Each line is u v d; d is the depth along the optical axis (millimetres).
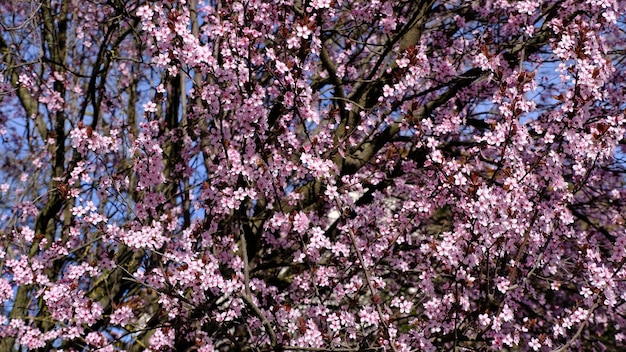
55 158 6785
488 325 4133
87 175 4312
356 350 4055
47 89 7004
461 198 4340
